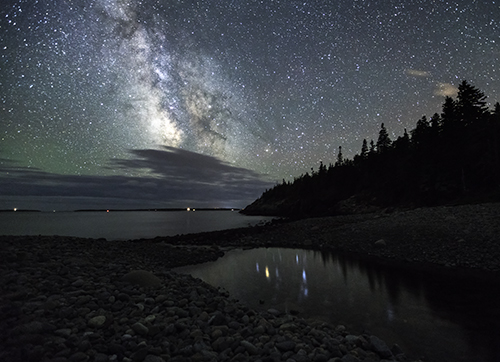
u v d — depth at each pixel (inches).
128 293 257.4
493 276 386.0
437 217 691.4
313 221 1138.7
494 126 1470.2
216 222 2652.6
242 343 172.1
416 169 1786.4
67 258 361.1
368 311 274.4
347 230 797.2
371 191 2276.1
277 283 386.6
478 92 1847.9
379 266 474.0
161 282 312.5
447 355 186.7
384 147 2908.5
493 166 1317.7
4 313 172.4
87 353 144.5
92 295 234.7
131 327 182.9
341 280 395.5
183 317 219.0
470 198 1253.7
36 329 154.4
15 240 439.8
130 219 3678.6
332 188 3206.2
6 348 134.1
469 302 292.7
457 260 467.2
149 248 637.9
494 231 530.9
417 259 502.9
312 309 282.7
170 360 145.1
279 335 196.4
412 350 194.1
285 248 713.6
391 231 684.1
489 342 204.4
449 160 1604.3
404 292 333.1
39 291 222.1
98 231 1662.2
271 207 5290.4
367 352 179.5
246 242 815.7
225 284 384.5
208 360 150.3
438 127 1926.7
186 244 824.3
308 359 158.4
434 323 241.6
